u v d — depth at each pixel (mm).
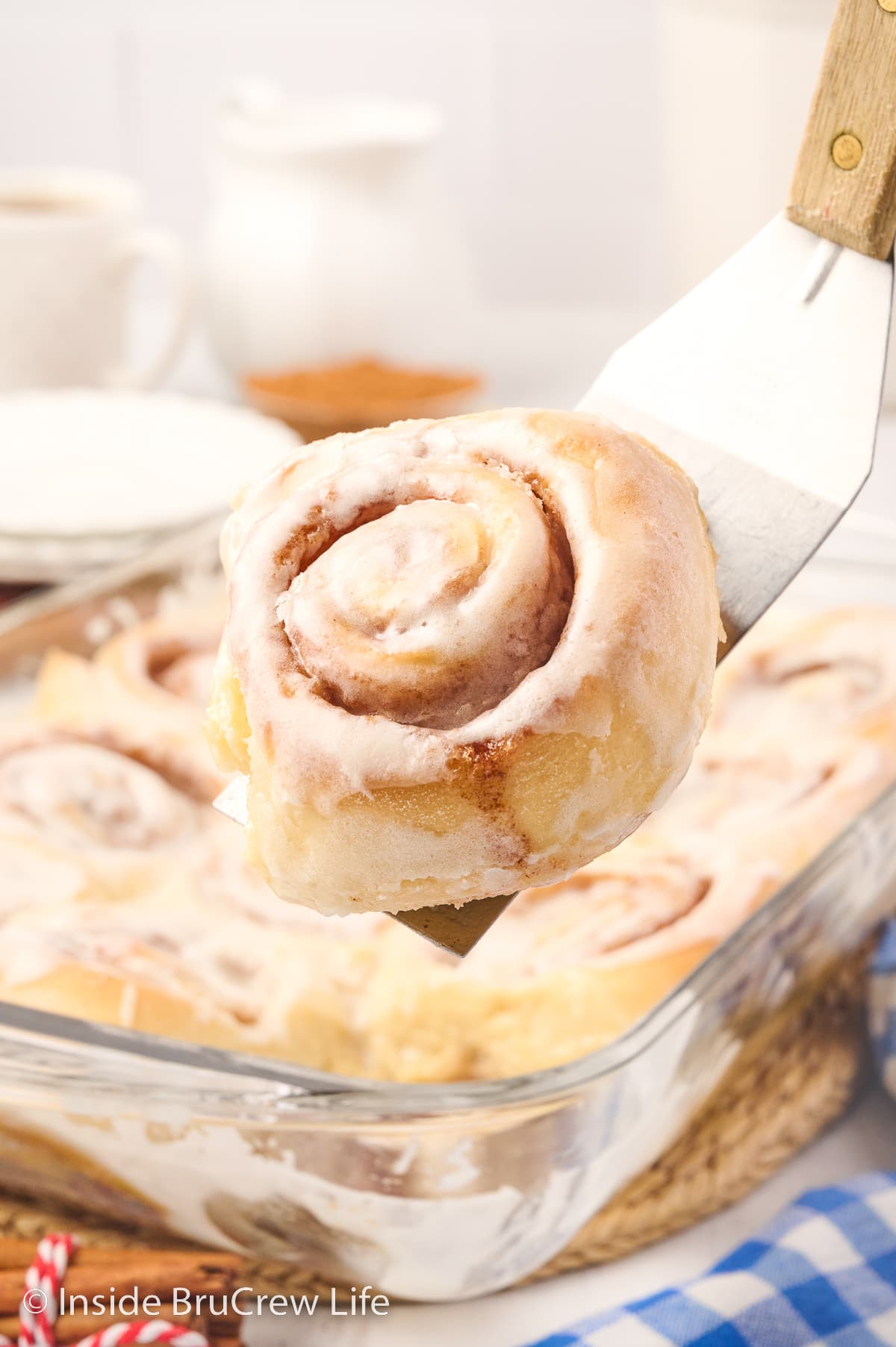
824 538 535
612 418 548
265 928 698
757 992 648
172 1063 592
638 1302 610
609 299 1718
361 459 520
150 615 839
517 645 495
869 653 779
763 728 762
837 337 542
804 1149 677
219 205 1127
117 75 1652
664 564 499
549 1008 665
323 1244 631
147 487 924
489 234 1708
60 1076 597
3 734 773
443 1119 587
